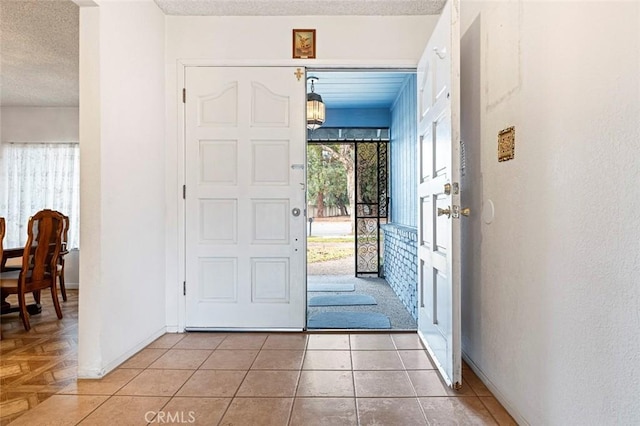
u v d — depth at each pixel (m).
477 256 2.32
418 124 2.98
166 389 2.14
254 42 3.16
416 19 3.14
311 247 7.90
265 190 3.18
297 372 2.36
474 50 2.36
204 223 3.19
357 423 1.79
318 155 7.91
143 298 2.80
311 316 3.81
